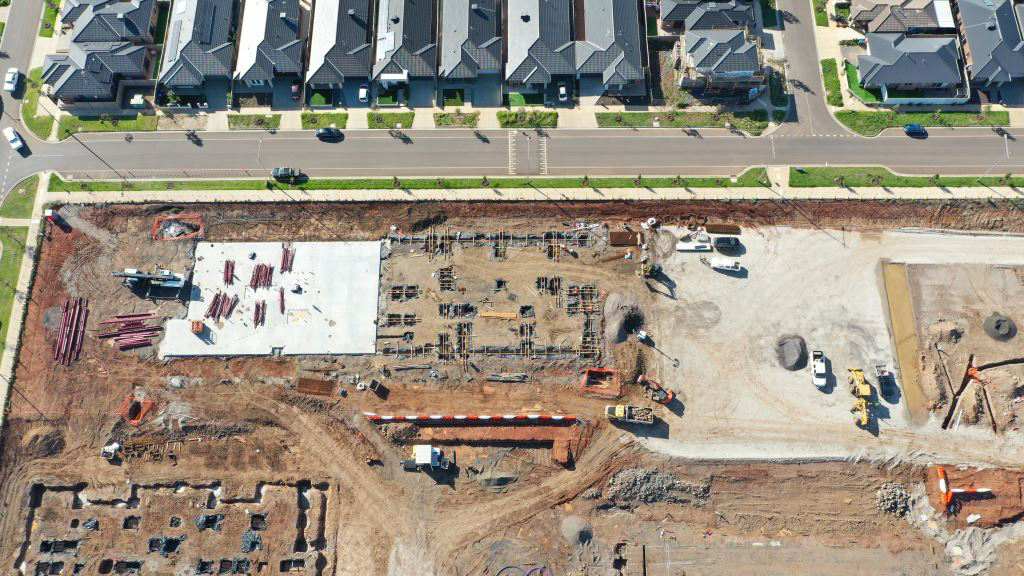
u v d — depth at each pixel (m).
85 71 74.75
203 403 66.31
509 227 71.81
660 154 74.69
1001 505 62.28
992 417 64.75
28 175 74.06
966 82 75.75
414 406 66.31
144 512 63.34
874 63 75.25
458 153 74.88
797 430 65.12
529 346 67.81
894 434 64.69
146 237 71.56
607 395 66.25
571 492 63.78
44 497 63.84
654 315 68.81
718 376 66.88
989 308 68.12
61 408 66.12
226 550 62.38
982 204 71.56
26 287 70.00
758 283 69.62
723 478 64.00
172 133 75.75
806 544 62.12
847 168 73.62
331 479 64.38
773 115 75.81
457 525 63.12
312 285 69.94
